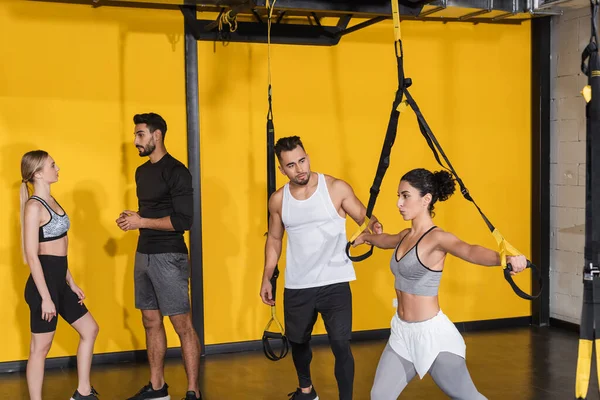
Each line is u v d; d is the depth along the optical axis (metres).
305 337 4.01
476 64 6.12
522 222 6.31
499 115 6.20
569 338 5.84
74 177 5.16
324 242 3.88
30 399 4.11
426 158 6.00
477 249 2.79
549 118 6.23
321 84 5.70
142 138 4.23
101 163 5.21
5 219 5.03
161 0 4.68
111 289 5.28
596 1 2.03
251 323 5.60
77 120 5.15
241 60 5.49
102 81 5.19
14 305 5.07
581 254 5.97
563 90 6.10
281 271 5.66
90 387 4.18
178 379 4.86
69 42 5.11
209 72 5.41
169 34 5.31
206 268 5.48
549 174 6.26
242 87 5.50
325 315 3.93
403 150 5.94
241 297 5.57
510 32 6.20
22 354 5.10
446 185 3.04
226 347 5.54
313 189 3.89
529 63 6.27
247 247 5.57
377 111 5.85
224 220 5.50
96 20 5.16
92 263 5.23
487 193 6.20
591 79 2.01
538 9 5.30
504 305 6.26
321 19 5.69
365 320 5.88
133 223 4.11
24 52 5.02
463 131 6.11
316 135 5.70
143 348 5.36
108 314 5.28
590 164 1.99
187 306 4.29
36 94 5.06
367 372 4.95
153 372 4.40
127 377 4.92
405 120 5.93
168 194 4.27
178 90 5.35
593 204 1.98
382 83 5.85
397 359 3.05
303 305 3.93
